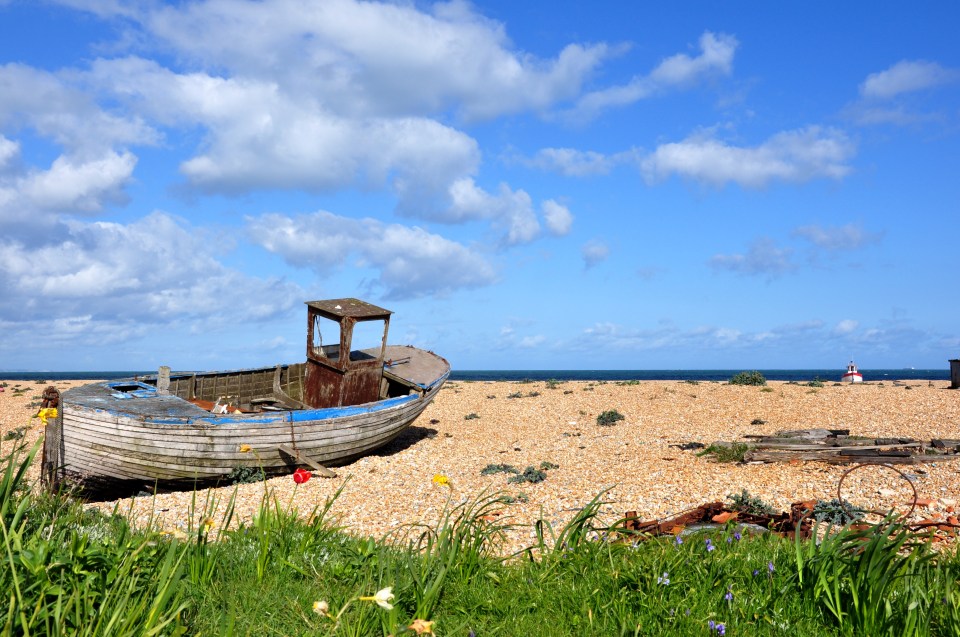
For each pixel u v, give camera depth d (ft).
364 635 14.98
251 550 20.76
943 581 17.38
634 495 38.99
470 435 72.13
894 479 40.01
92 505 40.34
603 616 16.72
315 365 61.31
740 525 25.31
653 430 70.90
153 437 45.65
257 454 49.39
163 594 13.29
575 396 105.60
